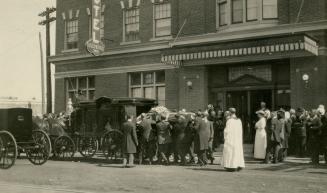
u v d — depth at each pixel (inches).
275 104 822.5
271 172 546.9
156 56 979.9
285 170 564.7
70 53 1144.2
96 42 984.3
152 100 723.4
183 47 814.5
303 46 677.9
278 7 810.8
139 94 1023.6
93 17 981.2
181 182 465.7
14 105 2215.8
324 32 751.7
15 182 473.1
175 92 945.5
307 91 767.1
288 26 767.1
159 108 717.3
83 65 1126.4
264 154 658.2
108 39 1038.4
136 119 682.8
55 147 725.3
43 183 465.1
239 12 847.7
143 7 1015.0
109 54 1052.5
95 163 677.3
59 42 1184.8
